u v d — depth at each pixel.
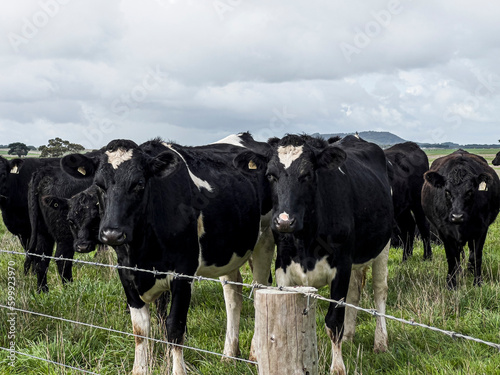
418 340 5.02
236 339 5.11
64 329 5.22
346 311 5.21
